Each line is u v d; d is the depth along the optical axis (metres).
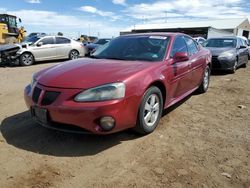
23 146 4.22
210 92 7.71
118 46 5.56
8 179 3.40
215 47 11.68
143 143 4.35
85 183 3.33
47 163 3.75
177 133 4.76
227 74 11.10
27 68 13.93
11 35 22.66
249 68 13.22
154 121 4.74
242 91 7.99
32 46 15.41
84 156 3.94
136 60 5.00
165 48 5.25
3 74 11.59
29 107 4.41
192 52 6.36
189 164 3.78
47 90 4.08
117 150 4.12
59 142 4.35
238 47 11.94
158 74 4.64
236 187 3.31
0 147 4.18
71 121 3.88
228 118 5.60
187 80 5.89
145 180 3.40
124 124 4.08
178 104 6.46
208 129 4.98
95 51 5.80
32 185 3.28
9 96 7.32
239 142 4.48
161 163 3.79
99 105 3.81
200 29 44.06
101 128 3.90
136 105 4.19
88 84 3.95
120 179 3.41
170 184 3.33
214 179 3.45
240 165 3.79
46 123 4.09
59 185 3.29
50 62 16.84
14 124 5.10
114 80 4.01
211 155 4.04
